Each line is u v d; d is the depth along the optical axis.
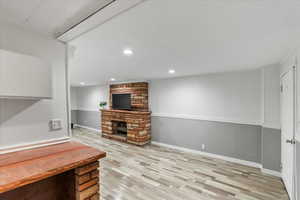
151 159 3.80
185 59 2.47
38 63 1.16
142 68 3.17
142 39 1.62
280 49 1.97
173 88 4.64
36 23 1.22
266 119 3.03
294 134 2.04
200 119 4.14
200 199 2.27
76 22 1.18
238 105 3.56
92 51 2.01
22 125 1.25
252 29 1.39
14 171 0.87
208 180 2.81
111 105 6.27
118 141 5.46
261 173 3.06
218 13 1.12
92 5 0.97
